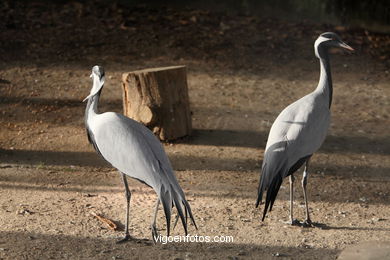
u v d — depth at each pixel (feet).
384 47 63.98
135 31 64.23
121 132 28.55
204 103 48.57
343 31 68.03
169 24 66.85
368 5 76.23
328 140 43.01
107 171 37.40
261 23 69.26
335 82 54.60
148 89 40.27
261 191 28.94
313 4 76.74
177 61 57.52
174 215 31.58
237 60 58.75
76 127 43.70
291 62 59.06
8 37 60.13
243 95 50.52
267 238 29.12
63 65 55.11
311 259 26.84
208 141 42.09
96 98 30.30
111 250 27.35
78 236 28.73
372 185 36.24
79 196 33.65
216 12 72.33
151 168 27.50
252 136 43.24
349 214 32.14
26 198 33.06
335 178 37.14
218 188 35.06
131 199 33.47
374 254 27.14
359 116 47.32
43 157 39.06
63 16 67.00
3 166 37.45
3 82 50.49
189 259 26.66
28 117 45.06
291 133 29.91
